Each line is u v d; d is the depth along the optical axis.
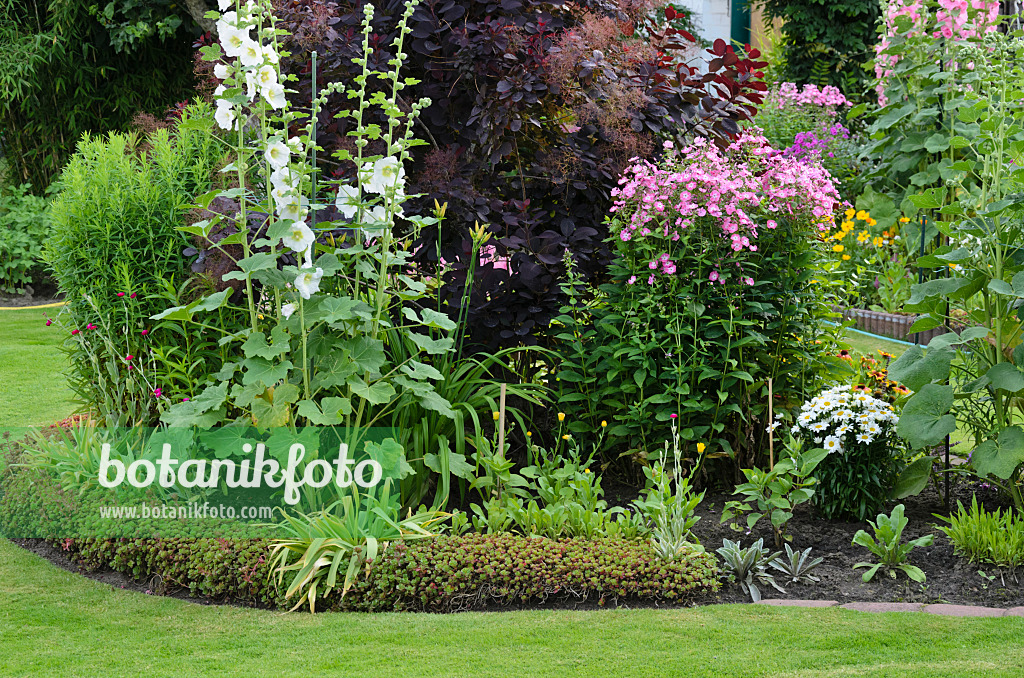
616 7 5.04
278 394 3.42
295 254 3.86
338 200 3.67
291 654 2.75
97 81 11.84
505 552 3.30
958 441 4.88
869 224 7.54
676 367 4.07
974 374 3.92
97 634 2.93
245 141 4.16
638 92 4.55
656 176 4.10
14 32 11.21
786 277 4.25
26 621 3.04
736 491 3.62
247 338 3.48
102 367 4.77
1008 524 3.41
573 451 4.21
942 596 3.17
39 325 9.07
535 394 4.32
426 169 4.51
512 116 4.45
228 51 3.39
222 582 3.24
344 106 4.66
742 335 4.18
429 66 4.54
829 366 4.51
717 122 4.96
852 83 12.69
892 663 2.60
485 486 3.80
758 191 4.18
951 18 5.80
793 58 13.38
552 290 4.54
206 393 3.58
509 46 4.40
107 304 4.54
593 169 4.67
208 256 4.16
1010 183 3.69
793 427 3.92
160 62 11.91
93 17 11.36
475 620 3.02
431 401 3.66
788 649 2.72
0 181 11.61
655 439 4.18
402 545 3.29
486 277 4.53
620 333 4.16
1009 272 3.58
